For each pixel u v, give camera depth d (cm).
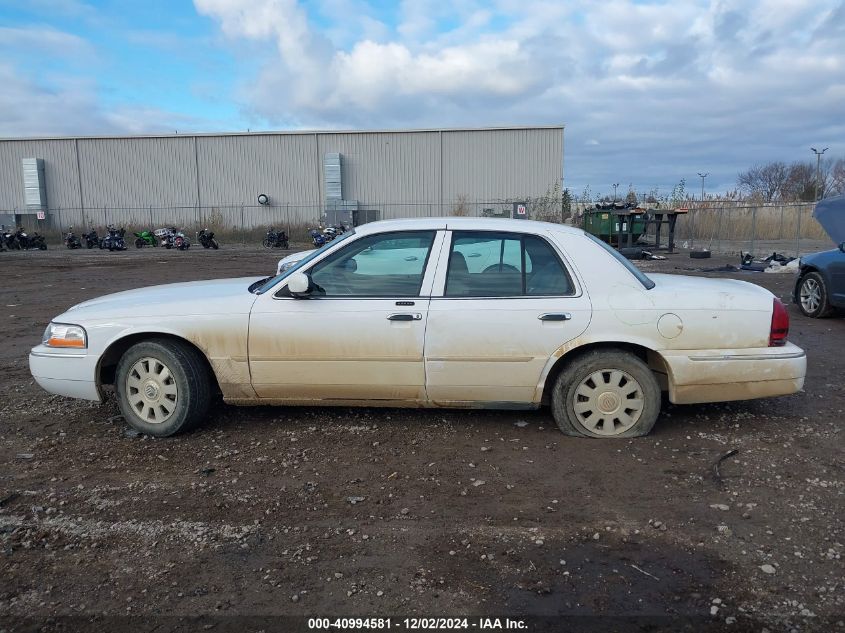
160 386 496
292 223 4341
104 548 344
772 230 2789
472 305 478
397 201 4403
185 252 3175
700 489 408
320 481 423
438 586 308
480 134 4291
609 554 334
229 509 386
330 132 4381
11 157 4550
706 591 301
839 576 312
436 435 501
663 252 2630
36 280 1747
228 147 4466
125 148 4506
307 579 314
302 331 484
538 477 427
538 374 480
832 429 512
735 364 478
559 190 4200
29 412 569
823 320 1035
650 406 486
